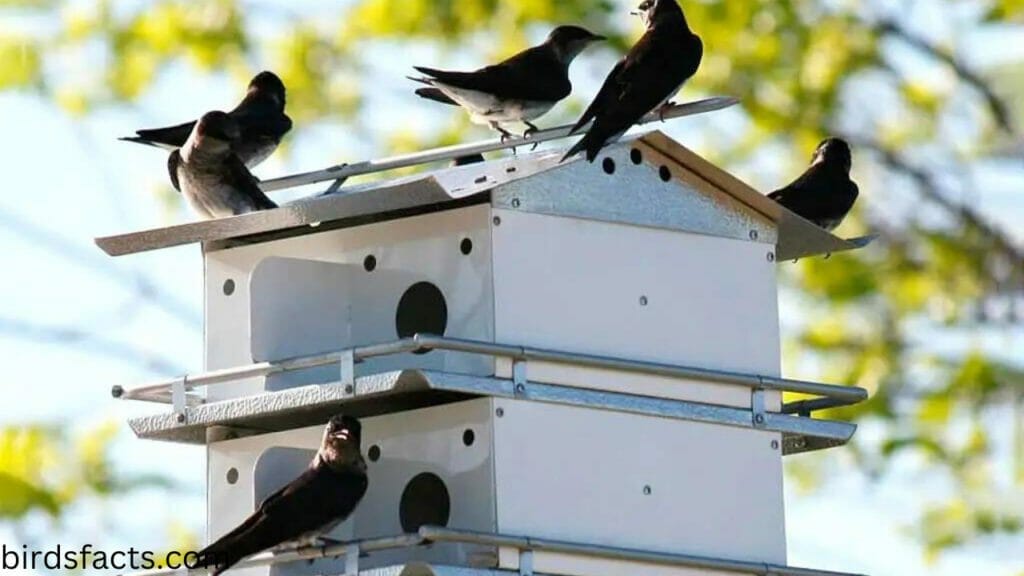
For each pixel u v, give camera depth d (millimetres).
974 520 18531
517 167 12312
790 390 12375
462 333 11945
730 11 19172
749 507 12258
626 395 12039
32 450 17125
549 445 11820
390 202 11828
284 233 12586
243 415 12023
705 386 12250
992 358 18750
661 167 12336
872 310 19578
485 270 11891
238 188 12977
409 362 12070
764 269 12531
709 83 19219
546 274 11961
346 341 12336
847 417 19000
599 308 12055
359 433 11852
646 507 12008
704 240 12398
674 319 12250
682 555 12000
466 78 13586
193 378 12172
